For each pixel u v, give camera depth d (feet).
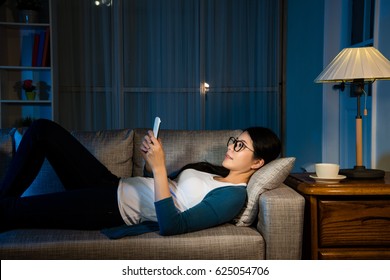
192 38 14.47
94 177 6.44
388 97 7.18
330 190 5.55
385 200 5.64
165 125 14.57
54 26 13.57
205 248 5.31
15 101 13.21
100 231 5.67
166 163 7.13
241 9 14.43
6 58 13.84
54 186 7.15
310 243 5.65
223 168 6.75
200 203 5.61
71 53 14.15
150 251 5.28
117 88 14.37
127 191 5.92
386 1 7.27
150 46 14.43
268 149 6.10
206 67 14.53
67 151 6.28
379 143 7.52
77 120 14.35
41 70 14.20
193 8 14.39
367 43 9.19
